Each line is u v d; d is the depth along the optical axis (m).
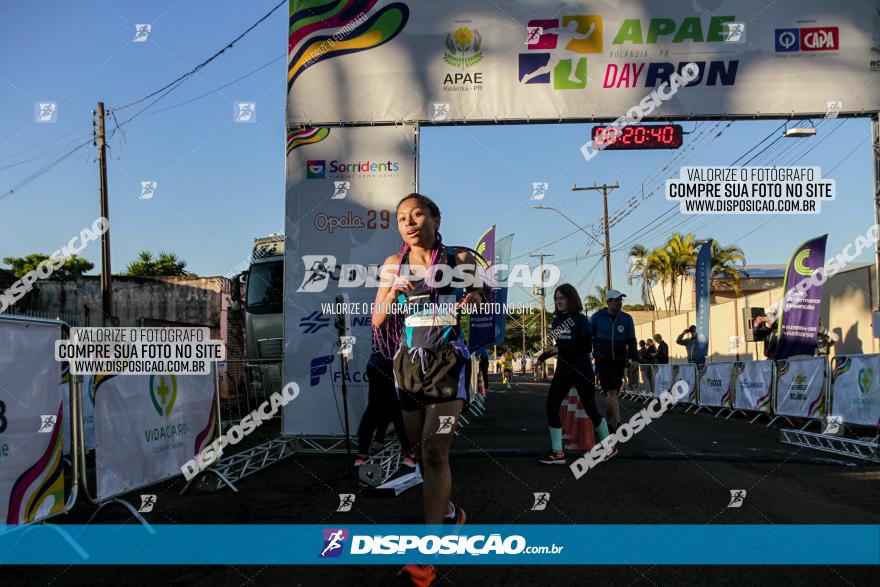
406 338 3.10
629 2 7.26
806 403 8.92
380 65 7.19
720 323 20.58
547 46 7.22
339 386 6.90
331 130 7.14
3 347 3.52
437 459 2.97
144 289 20.02
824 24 7.27
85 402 6.35
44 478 3.80
